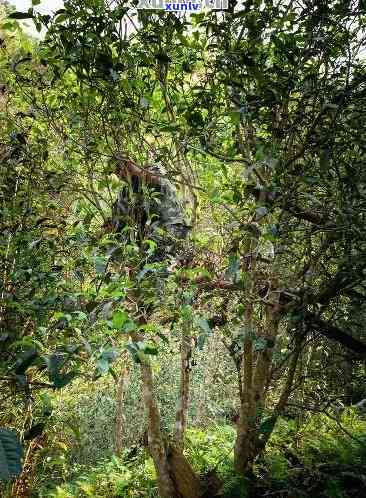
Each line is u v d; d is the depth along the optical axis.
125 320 1.57
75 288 2.41
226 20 2.18
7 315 2.34
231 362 5.43
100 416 5.84
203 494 2.87
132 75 2.28
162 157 2.49
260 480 2.96
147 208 2.47
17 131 2.77
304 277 2.62
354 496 2.75
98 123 2.54
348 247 2.35
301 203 2.48
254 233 2.10
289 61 2.17
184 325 2.55
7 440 1.20
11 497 3.36
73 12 2.12
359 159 2.30
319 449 3.24
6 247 2.53
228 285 2.37
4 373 1.61
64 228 2.65
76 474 4.89
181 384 3.04
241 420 2.89
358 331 3.06
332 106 1.99
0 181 2.67
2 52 2.67
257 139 2.33
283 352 3.08
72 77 2.51
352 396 3.11
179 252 2.52
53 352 1.50
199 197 2.82
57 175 2.62
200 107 2.35
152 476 3.64
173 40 2.36
